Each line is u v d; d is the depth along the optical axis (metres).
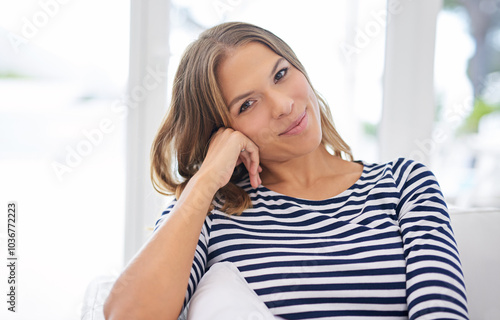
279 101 0.83
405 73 1.62
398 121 1.65
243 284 0.77
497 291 0.95
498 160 2.07
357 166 0.98
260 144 0.91
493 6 1.99
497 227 1.02
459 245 0.98
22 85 2.66
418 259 0.76
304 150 0.88
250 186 0.97
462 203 2.01
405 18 1.60
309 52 1.66
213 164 0.84
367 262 0.79
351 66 1.69
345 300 0.77
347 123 1.75
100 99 1.59
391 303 0.77
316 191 0.93
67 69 2.02
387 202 0.88
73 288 1.79
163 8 1.42
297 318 0.77
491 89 2.06
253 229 0.87
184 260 0.76
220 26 0.93
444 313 0.69
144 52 1.42
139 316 0.71
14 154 2.66
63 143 1.76
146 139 1.46
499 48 2.03
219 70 0.88
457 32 1.92
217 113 0.91
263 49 0.87
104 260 1.81
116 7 1.51
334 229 0.85
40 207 1.82
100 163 1.78
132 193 1.47
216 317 0.69
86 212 1.81
